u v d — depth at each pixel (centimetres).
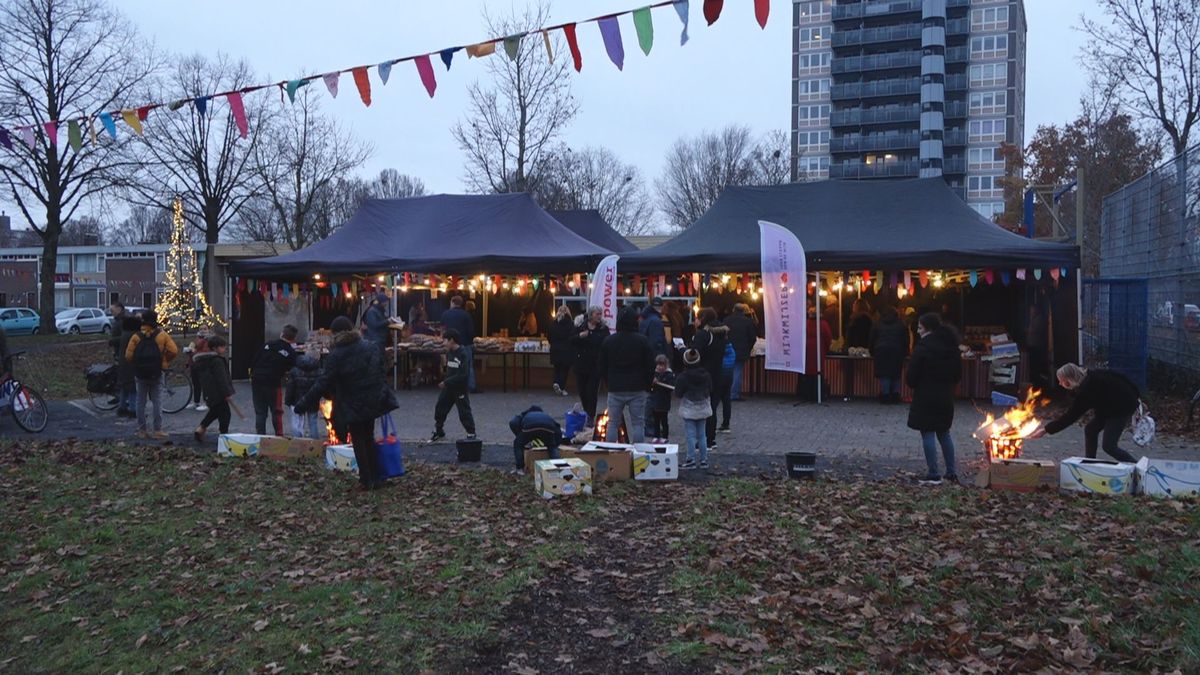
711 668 439
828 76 7700
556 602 534
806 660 442
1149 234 1806
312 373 1037
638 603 530
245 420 1313
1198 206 1523
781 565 585
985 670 420
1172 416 1257
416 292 2044
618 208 5075
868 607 500
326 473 897
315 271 1717
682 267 1569
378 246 1830
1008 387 1473
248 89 838
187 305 3431
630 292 1758
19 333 3828
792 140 7794
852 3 7550
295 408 824
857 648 455
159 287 6538
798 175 6619
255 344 1892
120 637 511
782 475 880
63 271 6731
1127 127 2720
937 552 595
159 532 698
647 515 736
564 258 1650
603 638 479
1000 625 475
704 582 554
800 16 7794
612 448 862
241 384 1759
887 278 1642
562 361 1578
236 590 570
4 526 721
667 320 1638
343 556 630
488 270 1659
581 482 800
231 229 5200
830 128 7650
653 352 962
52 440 1117
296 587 571
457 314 1586
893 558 585
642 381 952
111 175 3084
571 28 716
